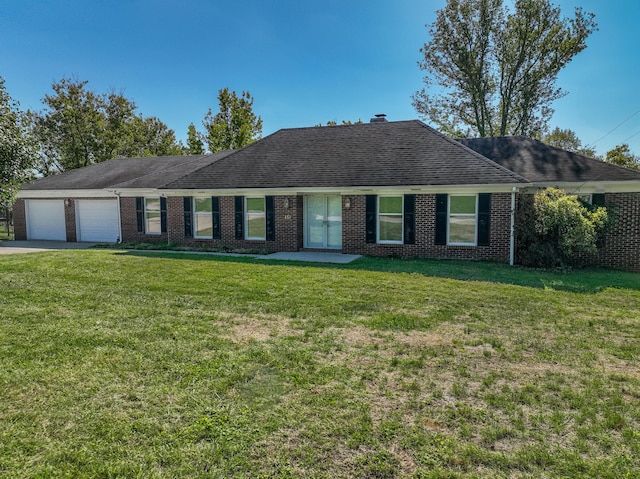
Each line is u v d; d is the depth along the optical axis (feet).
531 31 88.48
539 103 93.04
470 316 21.34
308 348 16.42
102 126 121.90
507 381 13.64
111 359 15.12
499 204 41.42
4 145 34.58
